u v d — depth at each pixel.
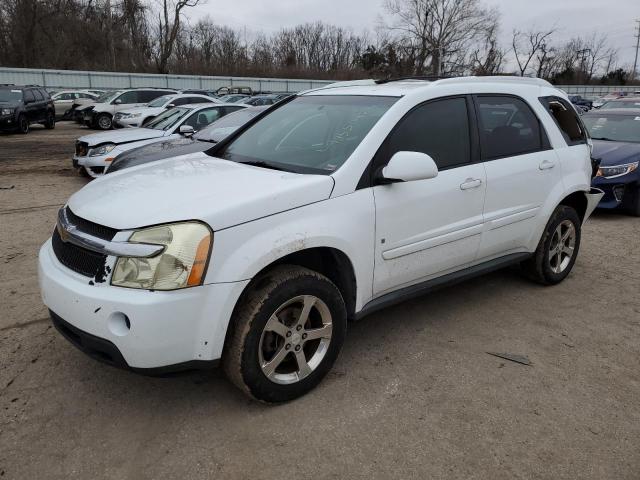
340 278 3.15
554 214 4.58
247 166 3.43
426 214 3.45
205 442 2.67
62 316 2.71
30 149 15.29
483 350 3.66
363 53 60.34
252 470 2.49
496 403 3.05
